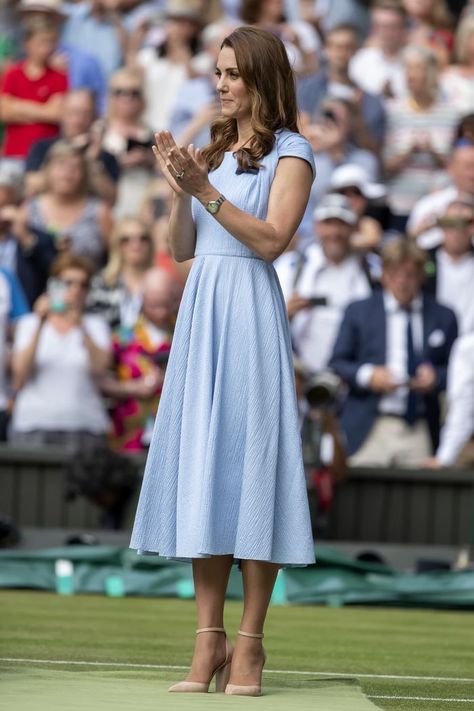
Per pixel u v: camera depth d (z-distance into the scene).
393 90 45.53
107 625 21.83
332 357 35.28
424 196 44.12
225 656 13.55
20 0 48.66
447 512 34.53
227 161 13.98
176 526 13.42
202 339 13.57
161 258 40.16
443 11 48.44
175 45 46.00
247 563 13.41
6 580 28.75
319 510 32.72
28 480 34.69
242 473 13.28
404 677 16.12
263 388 13.39
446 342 35.28
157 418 13.74
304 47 45.19
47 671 14.88
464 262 38.69
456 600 27.86
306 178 13.71
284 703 12.39
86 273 35.94
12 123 45.06
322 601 28.31
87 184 41.72
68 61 46.47
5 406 36.56
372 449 34.88
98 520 34.50
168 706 11.84
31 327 35.69
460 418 34.47
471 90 45.69
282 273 37.06
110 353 36.06
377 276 37.25
